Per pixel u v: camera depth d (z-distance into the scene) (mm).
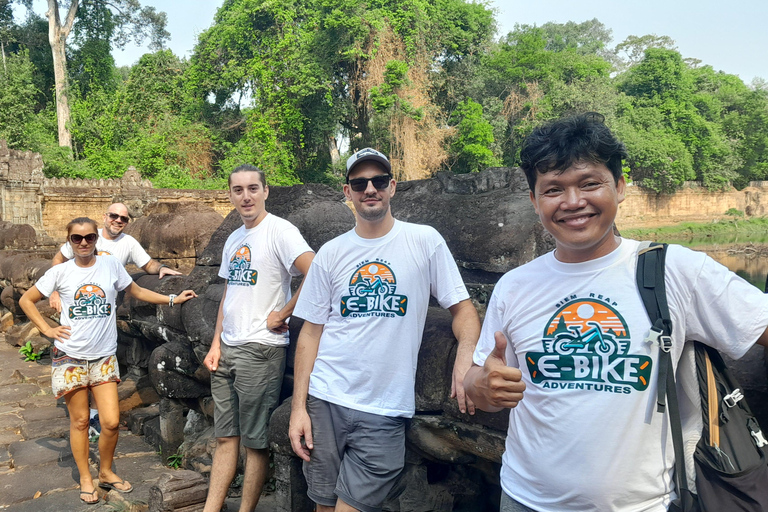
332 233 3588
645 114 52062
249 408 3014
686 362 1453
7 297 8781
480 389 1533
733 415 1383
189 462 4059
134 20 44188
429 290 2352
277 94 37938
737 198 56219
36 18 45719
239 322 3043
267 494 3625
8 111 35438
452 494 2699
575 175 1452
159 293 4359
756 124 57281
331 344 2344
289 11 38812
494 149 41469
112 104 40938
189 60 45094
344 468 2275
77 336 3758
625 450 1392
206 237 5031
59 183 24766
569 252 1533
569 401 1447
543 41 42875
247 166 3125
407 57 38375
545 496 1482
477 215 2822
